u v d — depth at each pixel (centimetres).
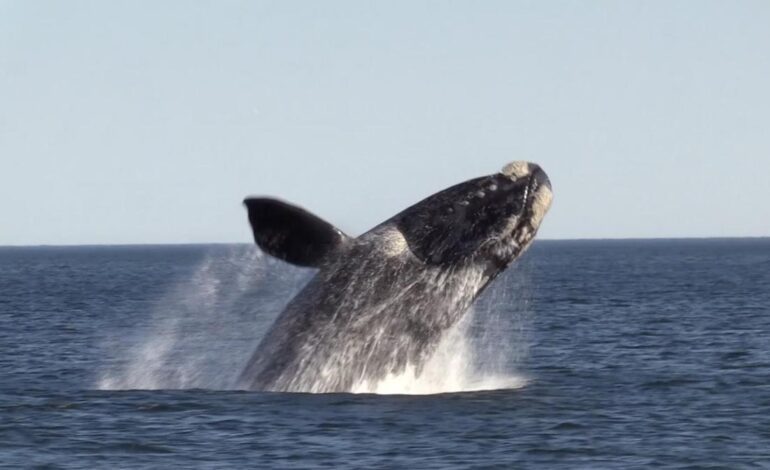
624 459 7406
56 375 11662
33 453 7431
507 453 7450
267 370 8725
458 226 8438
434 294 8450
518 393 9669
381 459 7231
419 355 8575
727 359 13438
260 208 7888
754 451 7669
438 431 7888
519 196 8488
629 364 12862
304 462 7162
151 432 7906
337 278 8400
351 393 8562
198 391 9212
